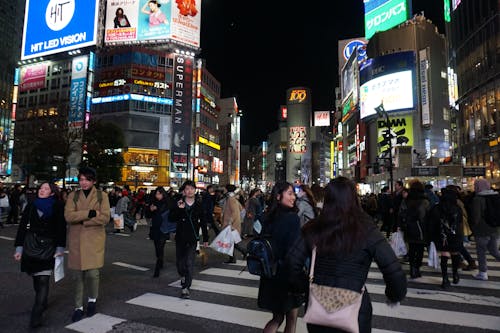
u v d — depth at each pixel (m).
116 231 15.20
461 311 5.22
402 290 2.25
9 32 74.44
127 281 6.96
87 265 4.78
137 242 12.34
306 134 136.62
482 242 7.06
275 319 3.48
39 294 4.53
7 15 73.88
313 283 2.30
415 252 7.26
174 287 6.54
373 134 63.12
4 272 7.55
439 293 6.16
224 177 101.00
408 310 5.27
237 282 6.95
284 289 3.38
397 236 7.47
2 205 16.67
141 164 63.38
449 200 6.54
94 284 4.95
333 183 2.45
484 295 6.04
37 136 32.81
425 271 7.99
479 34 35.78
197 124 72.50
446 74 60.06
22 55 72.62
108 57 67.06
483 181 7.12
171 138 66.62
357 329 2.10
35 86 72.50
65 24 68.75
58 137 32.94
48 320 4.78
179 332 4.38
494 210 6.90
